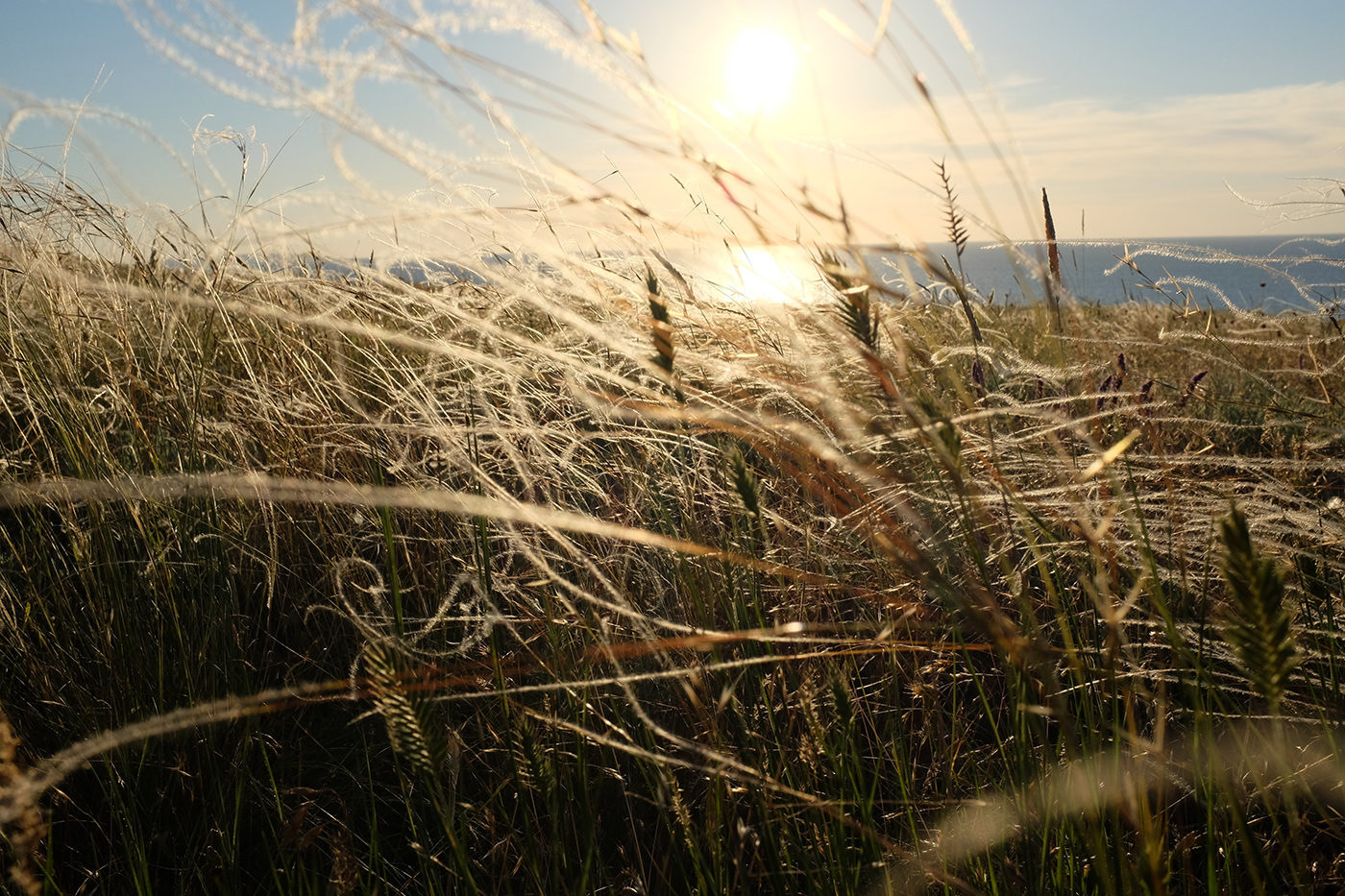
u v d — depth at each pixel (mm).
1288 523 642
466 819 521
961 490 418
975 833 469
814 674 580
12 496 559
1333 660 489
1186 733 500
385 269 738
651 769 523
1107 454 447
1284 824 493
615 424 750
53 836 524
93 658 608
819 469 562
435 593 674
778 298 482
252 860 543
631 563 688
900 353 462
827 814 455
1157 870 350
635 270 678
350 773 564
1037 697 460
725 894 447
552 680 561
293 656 659
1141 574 517
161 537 659
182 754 557
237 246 730
